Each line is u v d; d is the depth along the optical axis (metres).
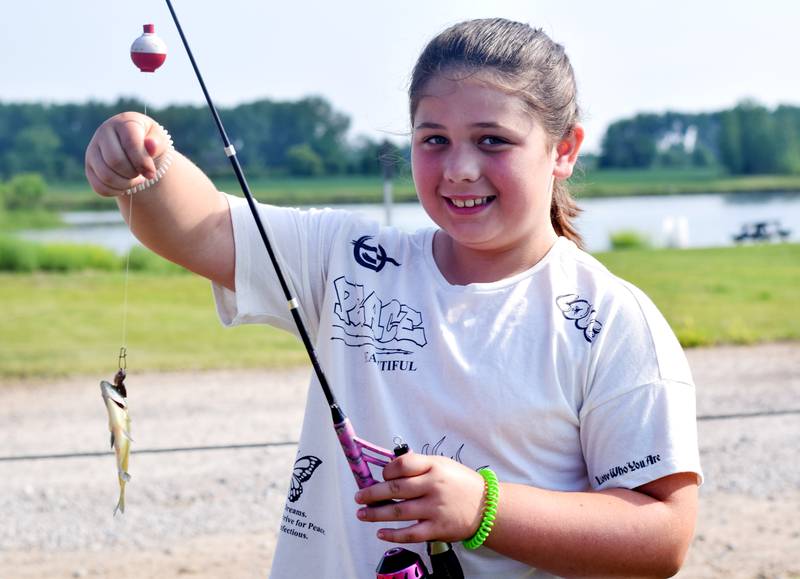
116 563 5.15
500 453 2.04
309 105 49.16
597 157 47.47
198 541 5.44
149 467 6.65
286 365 9.93
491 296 2.11
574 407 2.05
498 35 2.10
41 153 43.25
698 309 12.31
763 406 8.02
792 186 38.81
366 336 2.15
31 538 5.48
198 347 10.78
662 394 2.02
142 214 2.13
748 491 6.05
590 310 2.09
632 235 21.53
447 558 1.97
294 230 2.27
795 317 11.86
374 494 1.88
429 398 2.07
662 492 2.00
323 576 2.15
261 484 6.29
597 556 1.94
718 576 4.84
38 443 7.33
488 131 2.03
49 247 16.75
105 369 9.84
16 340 11.08
